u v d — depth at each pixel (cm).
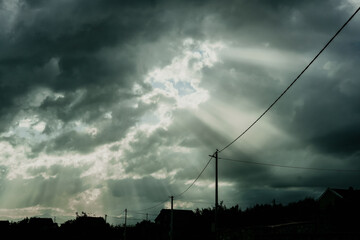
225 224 4722
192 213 6981
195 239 4784
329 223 2294
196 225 5562
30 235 7406
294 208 4319
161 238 6438
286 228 2272
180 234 5550
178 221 6644
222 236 2942
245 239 2578
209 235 4553
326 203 4981
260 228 2427
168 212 6912
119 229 8275
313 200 4494
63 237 7575
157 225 7188
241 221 4544
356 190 5031
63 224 7888
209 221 5416
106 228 7988
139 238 7269
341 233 1527
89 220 7975
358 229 2173
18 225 7712
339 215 2364
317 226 2267
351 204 2548
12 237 7250
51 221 8325
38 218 8262
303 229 2256
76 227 7788
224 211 5253
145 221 7738
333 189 4906
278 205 4522
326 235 1608
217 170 3231
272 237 2064
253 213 4559
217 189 3184
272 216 4250
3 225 7631
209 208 5691
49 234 7562
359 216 2303
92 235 7738
